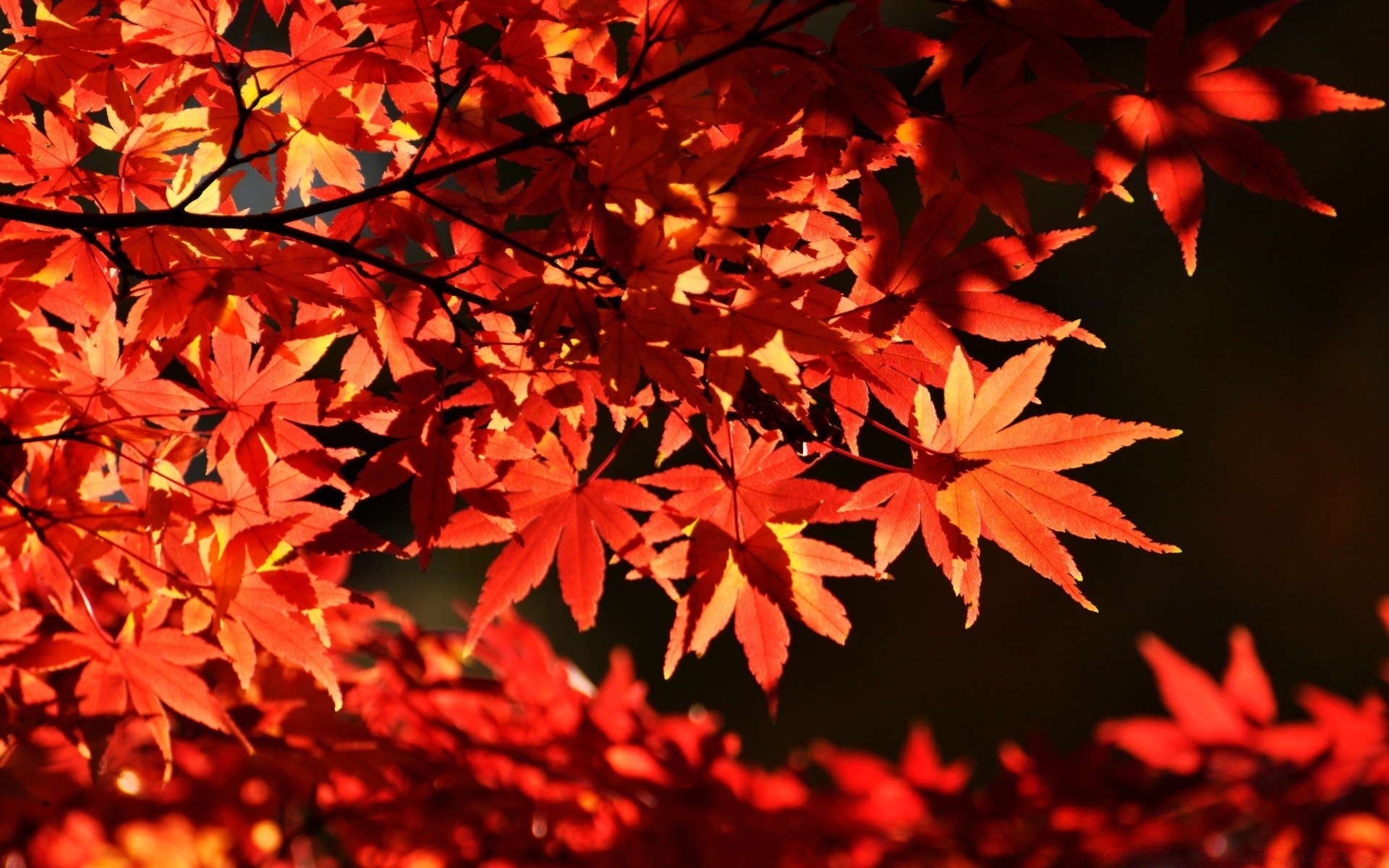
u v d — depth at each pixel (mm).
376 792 1248
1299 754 1270
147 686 1174
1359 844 1232
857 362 1150
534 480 1158
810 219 1145
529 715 1253
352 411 1142
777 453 1155
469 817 1260
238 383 1142
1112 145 1129
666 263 1116
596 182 1125
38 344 1139
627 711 1247
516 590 1165
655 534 1165
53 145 1148
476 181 1149
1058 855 1271
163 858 1283
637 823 1246
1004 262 1136
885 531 1151
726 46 1120
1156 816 1260
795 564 1154
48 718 1178
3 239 1146
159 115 1146
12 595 1163
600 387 1156
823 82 1128
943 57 1129
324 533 1145
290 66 1150
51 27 1135
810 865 1268
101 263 1148
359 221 1158
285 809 1281
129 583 1156
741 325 1121
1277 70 1115
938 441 1137
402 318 1160
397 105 1153
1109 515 1126
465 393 1148
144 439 1143
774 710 1155
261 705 1217
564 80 1142
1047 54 1130
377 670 1248
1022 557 1138
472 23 1136
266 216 1122
